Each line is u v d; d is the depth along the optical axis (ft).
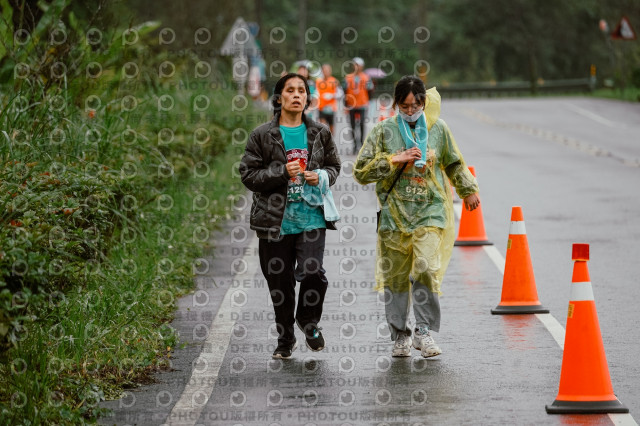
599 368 50.49
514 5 634.02
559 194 134.10
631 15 391.04
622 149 193.67
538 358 60.34
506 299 72.69
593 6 576.20
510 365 59.00
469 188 60.18
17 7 94.89
